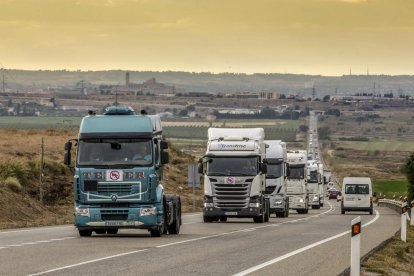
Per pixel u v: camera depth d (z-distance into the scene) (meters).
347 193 150.25
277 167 123.31
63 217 106.81
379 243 62.50
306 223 96.88
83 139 66.56
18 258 46.94
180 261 46.41
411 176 169.50
